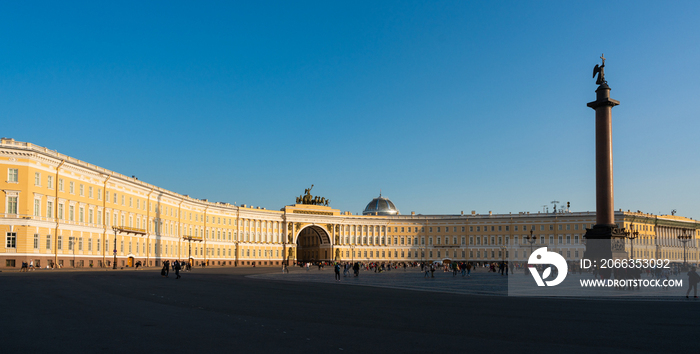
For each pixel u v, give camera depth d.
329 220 179.88
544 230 163.12
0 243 76.44
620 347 17.64
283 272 96.12
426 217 183.25
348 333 19.88
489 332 20.48
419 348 17.08
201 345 17.16
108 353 15.76
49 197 83.06
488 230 173.00
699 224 185.38
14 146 77.81
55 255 83.44
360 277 76.62
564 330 21.17
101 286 42.84
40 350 16.06
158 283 49.44
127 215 106.38
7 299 30.75
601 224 62.94
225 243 155.25
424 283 58.88
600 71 65.00
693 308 30.72
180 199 131.25
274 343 17.67
